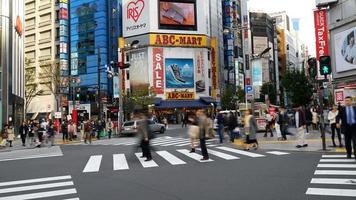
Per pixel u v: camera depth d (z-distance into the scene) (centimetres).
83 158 1512
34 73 6788
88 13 7100
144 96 5603
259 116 3048
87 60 7025
